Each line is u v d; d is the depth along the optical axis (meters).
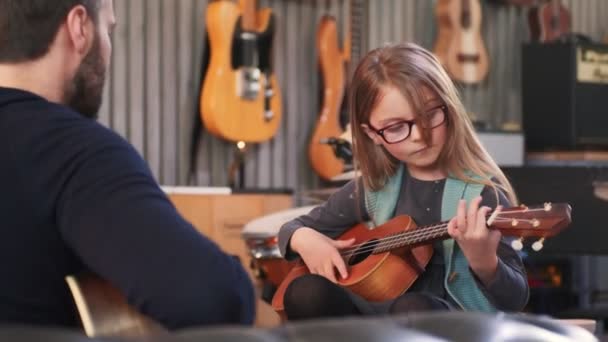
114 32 4.21
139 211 1.11
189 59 4.40
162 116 4.35
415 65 1.65
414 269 1.66
